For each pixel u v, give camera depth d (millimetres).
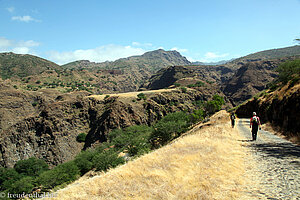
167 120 70562
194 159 7562
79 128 135625
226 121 28656
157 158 8242
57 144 117938
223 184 5070
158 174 6148
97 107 147375
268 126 20359
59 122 128000
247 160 7410
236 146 10477
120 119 130250
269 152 8344
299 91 15547
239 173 5895
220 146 9867
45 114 129125
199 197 4344
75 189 5875
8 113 149875
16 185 44750
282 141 11398
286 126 16078
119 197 4906
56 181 45625
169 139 52125
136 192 5102
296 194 3803
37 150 116188
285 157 7141
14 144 115750
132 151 46438
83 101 148125
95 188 5695
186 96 181375
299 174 5004
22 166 84750
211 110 75562
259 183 4859
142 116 141500
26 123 124375
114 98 151375
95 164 43438
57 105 137500
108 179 6340
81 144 126562
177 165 6945
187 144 11242
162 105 159375
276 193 4043
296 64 46531
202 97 192125
